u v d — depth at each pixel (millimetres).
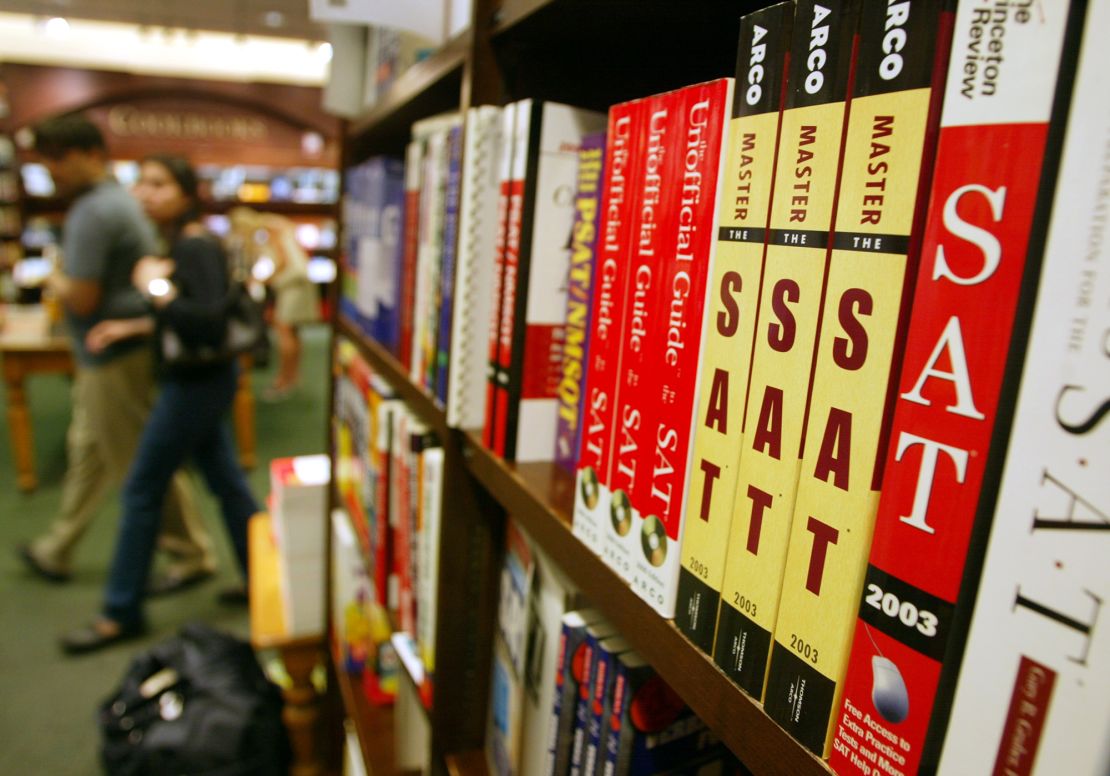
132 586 2494
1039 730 262
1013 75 259
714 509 420
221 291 2383
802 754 359
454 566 856
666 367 462
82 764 1969
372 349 1239
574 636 626
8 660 2396
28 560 2959
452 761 895
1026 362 261
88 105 7145
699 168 429
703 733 608
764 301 379
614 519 525
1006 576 270
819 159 342
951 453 287
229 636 2076
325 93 1509
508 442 721
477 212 768
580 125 675
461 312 792
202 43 7270
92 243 2465
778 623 375
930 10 288
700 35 688
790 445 364
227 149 7758
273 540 2242
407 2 976
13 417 3682
